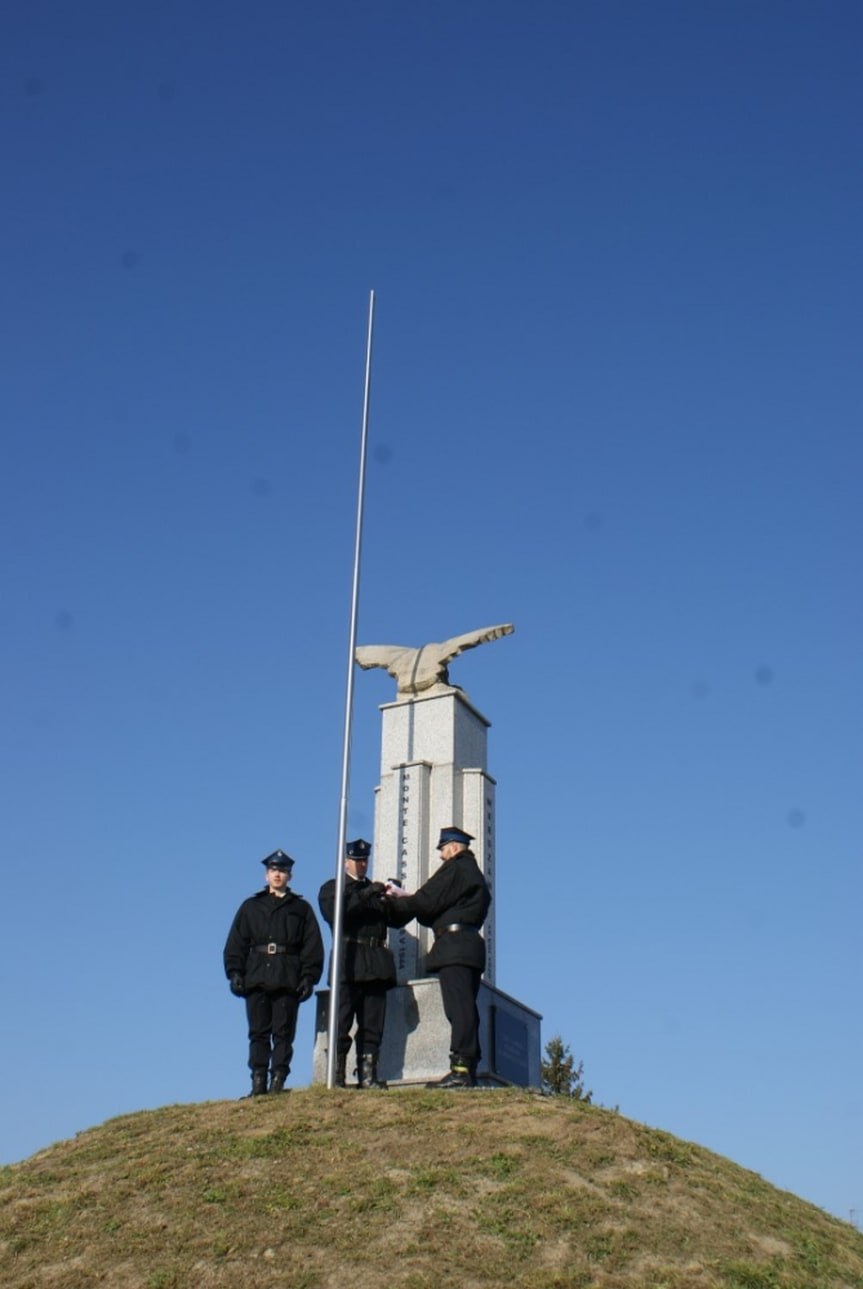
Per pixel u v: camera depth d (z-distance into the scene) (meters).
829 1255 11.93
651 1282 10.65
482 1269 10.62
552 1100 13.95
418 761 17.67
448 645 18.42
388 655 18.86
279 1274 10.57
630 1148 12.84
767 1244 11.73
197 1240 11.04
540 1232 11.16
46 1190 12.27
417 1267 10.62
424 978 15.98
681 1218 11.77
